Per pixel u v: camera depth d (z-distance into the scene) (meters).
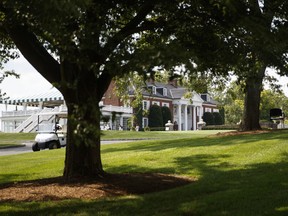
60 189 9.12
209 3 7.60
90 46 6.23
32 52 9.20
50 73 9.36
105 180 9.83
